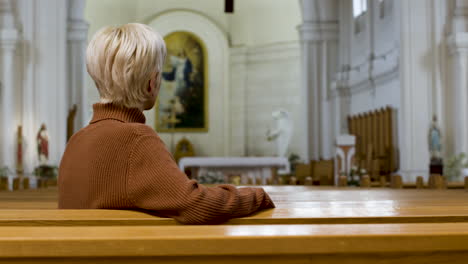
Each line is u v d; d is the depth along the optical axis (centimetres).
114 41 168
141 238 99
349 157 1273
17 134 1472
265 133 2495
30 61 1534
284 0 2461
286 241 101
